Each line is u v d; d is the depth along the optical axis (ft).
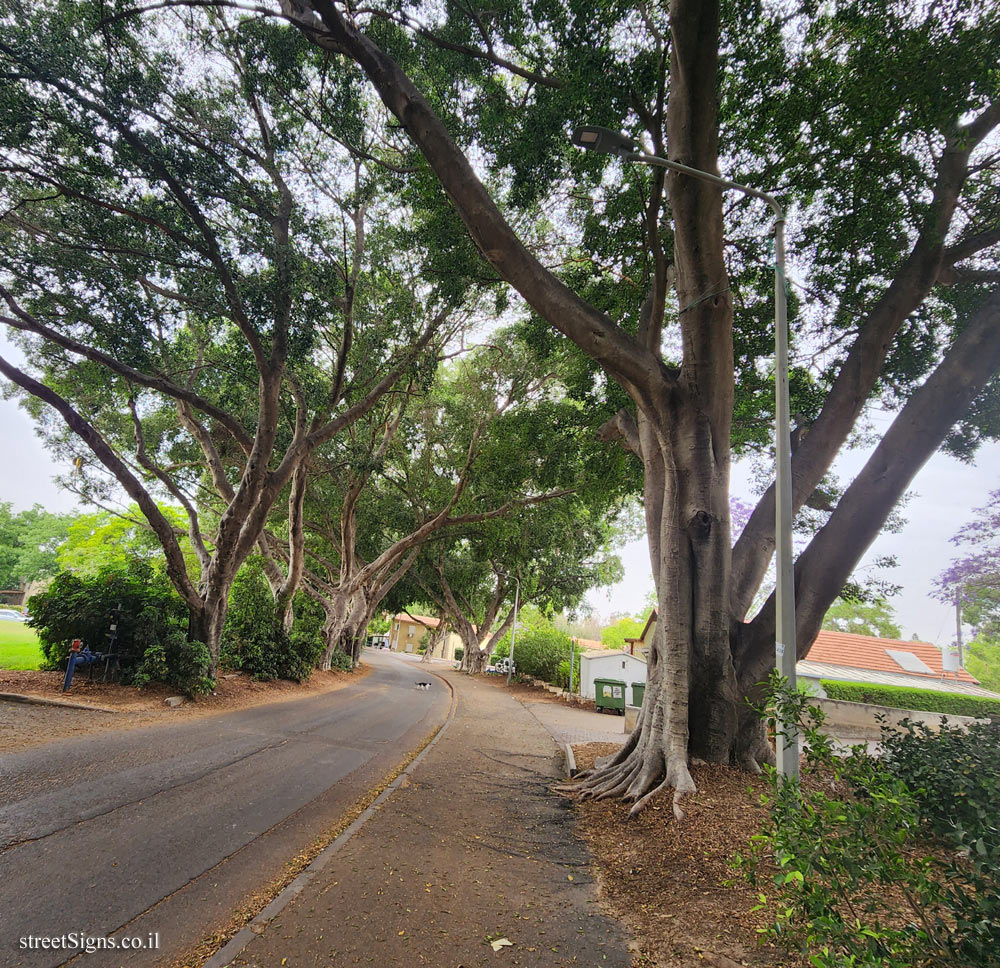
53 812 18.40
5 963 10.93
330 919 13.43
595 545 104.68
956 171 26.58
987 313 25.09
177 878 14.99
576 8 25.80
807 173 30.86
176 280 41.09
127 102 34.40
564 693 90.94
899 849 8.38
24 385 38.78
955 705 64.44
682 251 28.12
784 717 12.63
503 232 25.93
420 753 34.27
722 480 28.12
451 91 34.47
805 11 26.25
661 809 22.17
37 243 38.42
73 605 40.27
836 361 36.78
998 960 7.22
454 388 84.28
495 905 15.01
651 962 12.26
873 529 25.89
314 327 44.24
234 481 81.00
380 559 83.41
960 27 21.42
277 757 29.09
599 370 44.14
